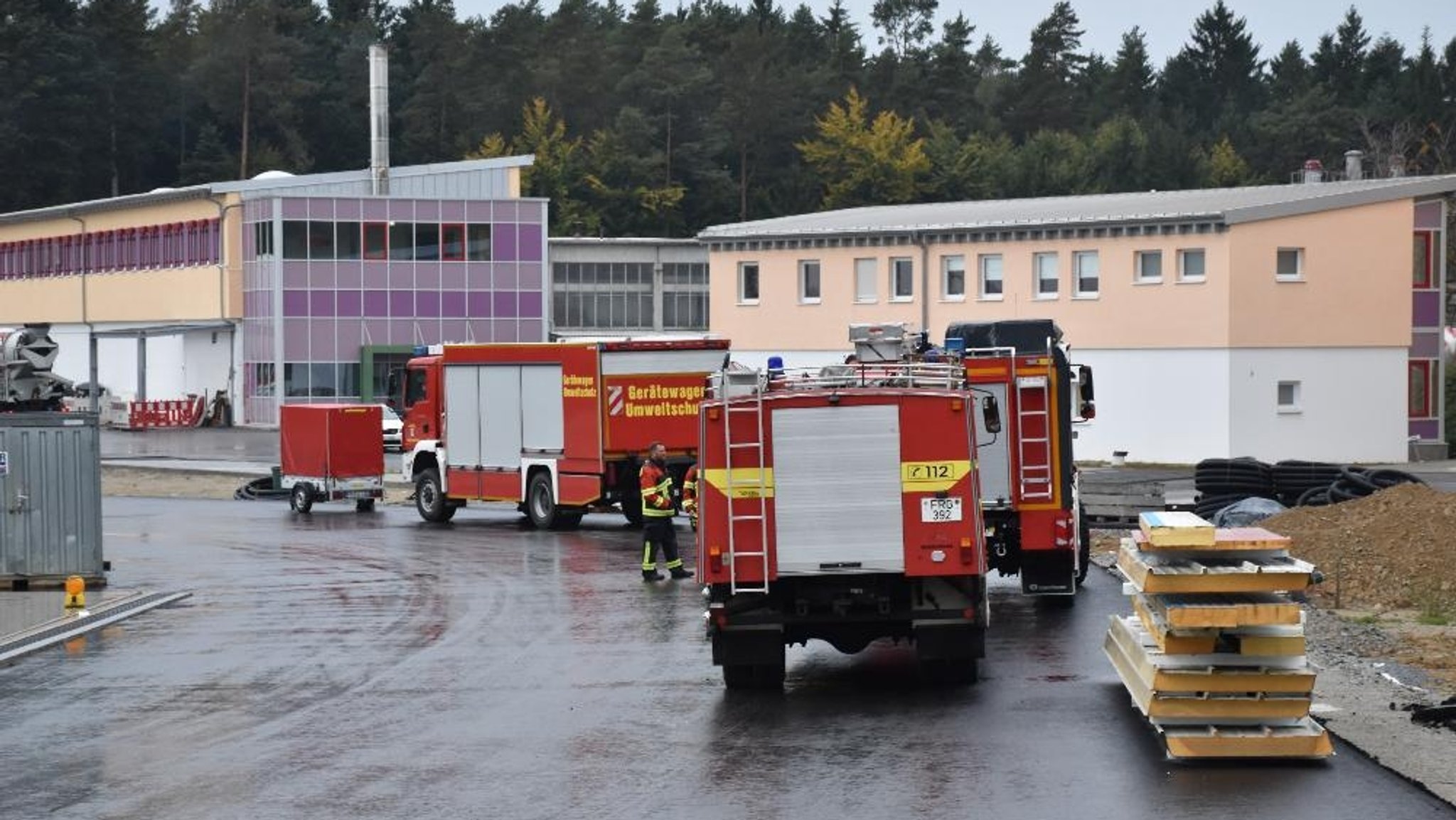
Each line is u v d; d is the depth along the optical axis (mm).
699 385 34312
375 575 28062
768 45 137750
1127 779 12781
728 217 132375
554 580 26656
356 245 77688
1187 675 13516
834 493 16422
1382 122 133625
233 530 37312
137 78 136625
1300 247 52500
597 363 34375
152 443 68938
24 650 20703
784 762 13594
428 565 29391
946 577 16562
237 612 23906
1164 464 53188
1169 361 53156
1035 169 130250
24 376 28875
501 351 36594
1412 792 12273
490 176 83312
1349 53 167250
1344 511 26672
